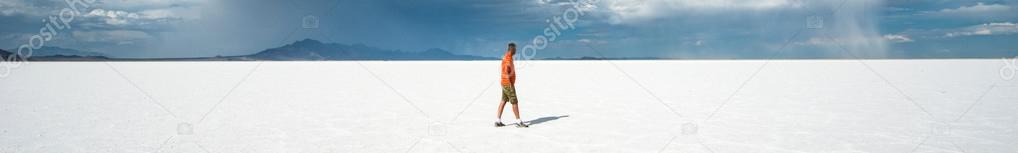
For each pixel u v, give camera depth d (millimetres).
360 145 6617
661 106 10852
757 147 6363
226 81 20781
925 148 6246
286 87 17141
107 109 10539
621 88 16281
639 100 12227
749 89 15453
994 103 10891
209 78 23141
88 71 32656
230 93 14648
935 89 14852
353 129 7883
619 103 11531
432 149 6348
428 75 26438
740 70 30812
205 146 6566
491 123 8445
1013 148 6195
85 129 7840
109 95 14000
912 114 9281
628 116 9242
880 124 8094
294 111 10203
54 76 25547
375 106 11117
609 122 8484
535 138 7027
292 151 6270
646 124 8234
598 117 9125
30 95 13922
